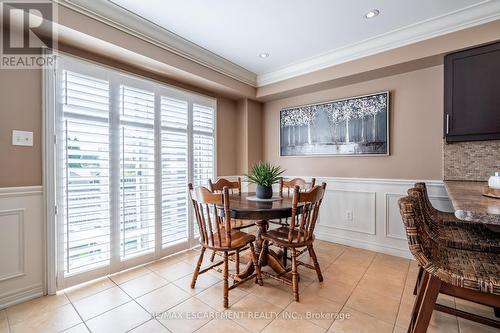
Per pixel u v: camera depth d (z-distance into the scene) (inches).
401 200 46.4
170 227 112.7
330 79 117.6
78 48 85.7
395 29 94.8
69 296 76.9
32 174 76.5
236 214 76.4
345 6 80.9
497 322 50.4
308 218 81.4
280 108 151.9
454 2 78.7
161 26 93.0
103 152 90.2
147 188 104.3
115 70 94.8
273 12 84.4
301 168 142.9
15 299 72.9
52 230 78.9
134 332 60.4
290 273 84.8
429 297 41.9
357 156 122.5
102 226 89.5
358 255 111.1
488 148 90.7
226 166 147.9
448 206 98.9
